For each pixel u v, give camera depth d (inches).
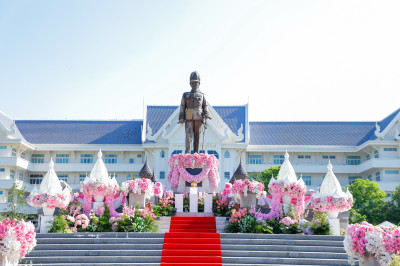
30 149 3105.3
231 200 1232.8
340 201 1029.2
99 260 888.9
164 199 1243.2
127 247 932.0
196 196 1222.3
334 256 906.7
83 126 3373.5
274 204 1102.4
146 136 3056.1
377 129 3006.9
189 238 963.3
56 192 1030.4
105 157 3184.1
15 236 701.3
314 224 1022.4
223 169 3031.5
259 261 895.1
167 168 3053.6
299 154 3206.2
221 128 3073.3
